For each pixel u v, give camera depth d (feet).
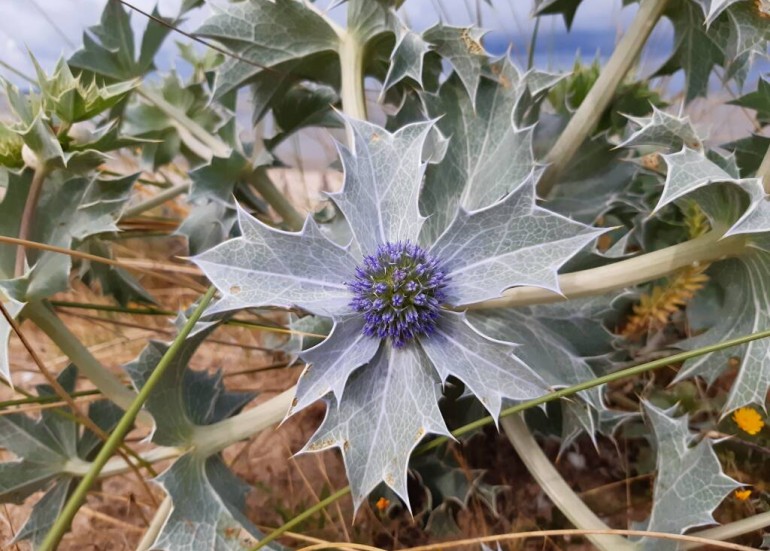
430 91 0.55
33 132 0.41
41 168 0.44
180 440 0.43
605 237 0.65
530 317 0.47
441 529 0.50
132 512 0.54
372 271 0.40
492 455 0.57
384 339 0.40
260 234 0.38
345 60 0.55
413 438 0.36
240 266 0.37
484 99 0.48
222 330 0.71
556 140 0.58
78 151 0.43
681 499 0.40
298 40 0.56
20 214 0.44
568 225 0.35
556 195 0.55
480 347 0.37
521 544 0.49
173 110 0.66
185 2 0.61
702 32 0.50
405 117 0.53
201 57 0.74
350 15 0.54
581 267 0.47
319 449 0.36
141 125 0.67
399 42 0.46
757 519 0.41
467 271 0.38
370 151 0.42
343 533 0.50
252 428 0.44
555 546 0.48
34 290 0.43
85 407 0.60
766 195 0.34
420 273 0.39
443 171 0.48
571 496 0.45
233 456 0.59
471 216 0.37
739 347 0.43
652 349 0.58
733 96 0.63
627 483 0.51
